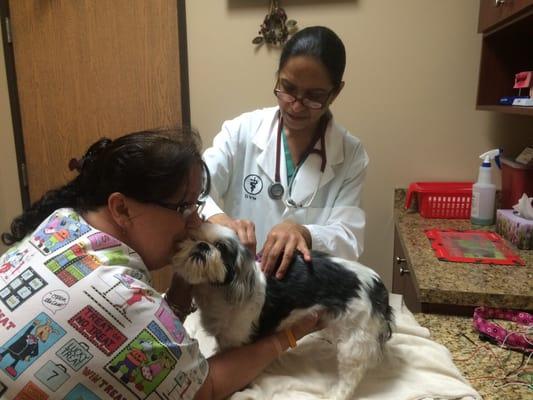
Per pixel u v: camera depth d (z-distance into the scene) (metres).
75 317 0.69
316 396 0.95
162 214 0.80
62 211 0.83
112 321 0.70
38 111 2.50
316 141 1.56
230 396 0.90
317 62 1.28
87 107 2.44
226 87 2.25
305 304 1.00
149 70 2.32
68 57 2.39
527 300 1.21
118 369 0.70
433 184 2.12
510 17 1.51
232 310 0.95
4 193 2.66
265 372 1.01
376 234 2.28
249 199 1.63
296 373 1.01
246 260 0.94
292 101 1.34
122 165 0.77
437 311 1.28
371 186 2.22
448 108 2.09
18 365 0.68
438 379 0.96
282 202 1.58
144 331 0.72
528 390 0.92
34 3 2.36
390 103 2.12
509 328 1.15
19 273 0.74
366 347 0.98
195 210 0.93
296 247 1.08
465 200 1.99
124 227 0.80
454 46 2.03
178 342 0.77
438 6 2.00
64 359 0.68
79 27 2.34
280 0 2.10
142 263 0.83
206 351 1.07
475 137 2.10
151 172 0.76
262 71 2.20
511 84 1.86
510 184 1.87
